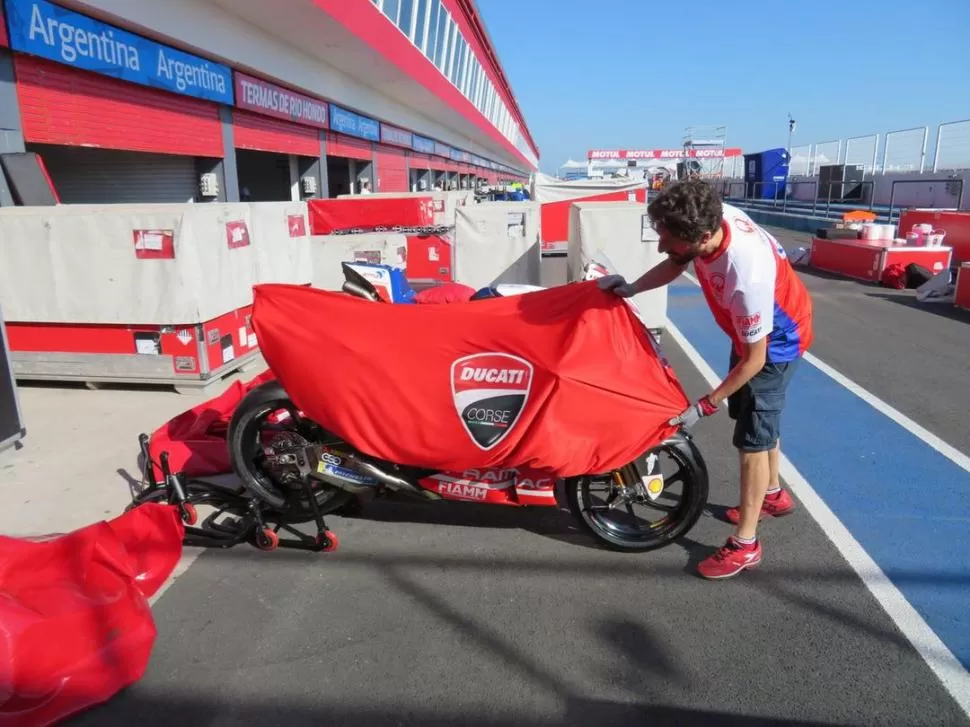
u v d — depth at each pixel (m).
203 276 5.92
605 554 3.67
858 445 5.12
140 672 2.71
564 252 16.05
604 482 3.71
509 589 3.34
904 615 3.11
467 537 3.85
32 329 6.01
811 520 4.01
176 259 5.71
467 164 46.62
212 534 3.71
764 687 2.68
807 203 27.36
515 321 3.42
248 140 13.14
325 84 17.17
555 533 3.90
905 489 4.40
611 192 16.61
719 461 4.90
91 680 2.58
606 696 2.64
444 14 24.45
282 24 12.92
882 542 3.76
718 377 6.94
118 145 9.08
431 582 3.40
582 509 3.63
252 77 12.98
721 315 3.34
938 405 6.02
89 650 2.63
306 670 2.78
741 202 33.19
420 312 3.51
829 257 14.48
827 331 8.91
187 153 10.88
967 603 3.20
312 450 3.61
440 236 11.76
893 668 2.77
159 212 5.65
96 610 2.71
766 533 3.86
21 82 7.36
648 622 3.08
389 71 18.69
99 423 5.36
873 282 12.84
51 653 2.56
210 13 11.20
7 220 5.79
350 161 21.41
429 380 3.37
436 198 15.41
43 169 7.09
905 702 2.59
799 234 22.56
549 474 3.39
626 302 3.53
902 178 23.08
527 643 2.94
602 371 3.29
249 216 6.70
